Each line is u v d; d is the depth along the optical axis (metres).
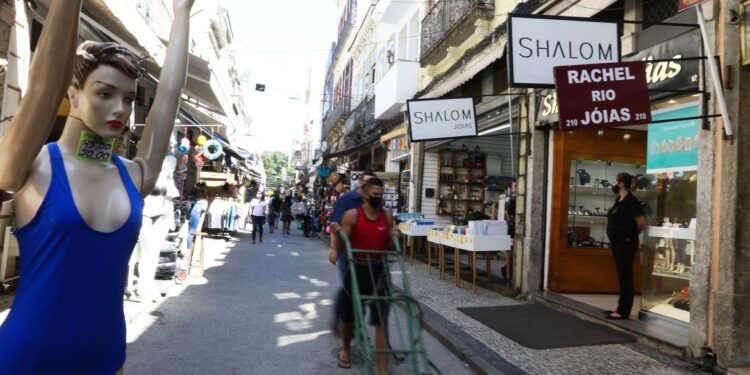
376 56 20.16
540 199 7.68
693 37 4.86
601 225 7.71
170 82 1.85
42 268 1.44
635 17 5.95
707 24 4.67
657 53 5.39
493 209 11.73
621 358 4.80
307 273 9.99
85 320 1.48
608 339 5.35
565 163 7.50
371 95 20.84
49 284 1.43
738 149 4.33
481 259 12.91
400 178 15.48
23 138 1.38
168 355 4.57
